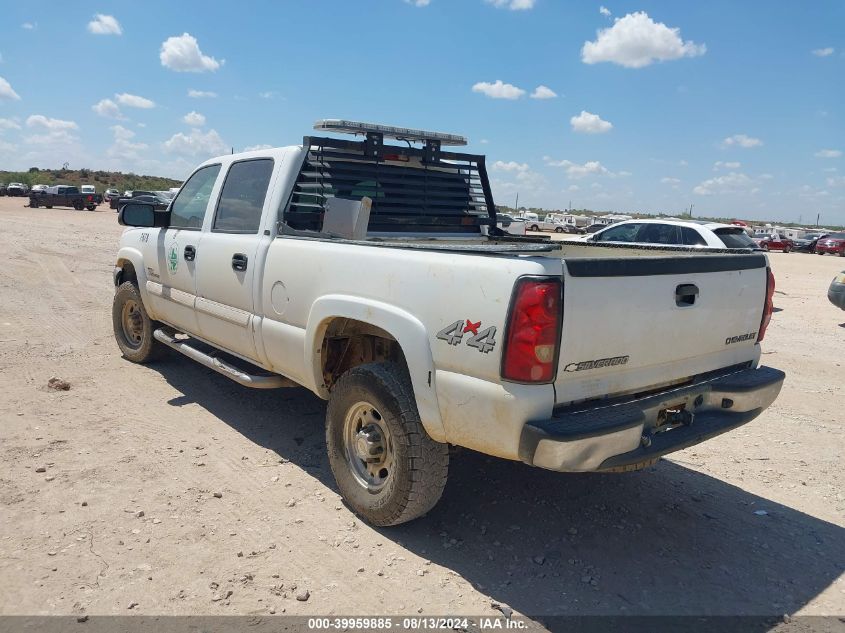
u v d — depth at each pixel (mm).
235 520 3795
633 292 3223
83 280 12805
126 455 4590
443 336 3238
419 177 5430
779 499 4391
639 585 3352
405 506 3547
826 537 3912
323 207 4801
